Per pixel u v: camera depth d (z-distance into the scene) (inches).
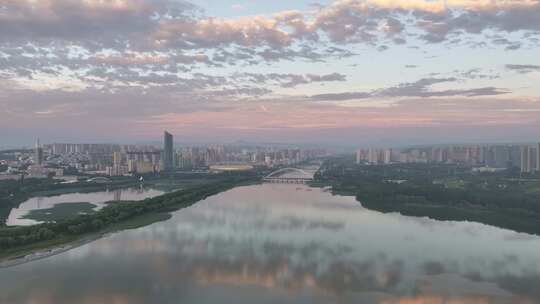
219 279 4416.8
